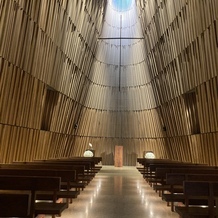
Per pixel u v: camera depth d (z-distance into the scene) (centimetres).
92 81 2147
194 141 1241
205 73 1034
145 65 2111
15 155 968
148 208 554
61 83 1406
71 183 639
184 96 1324
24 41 952
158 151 1970
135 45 2256
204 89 1055
